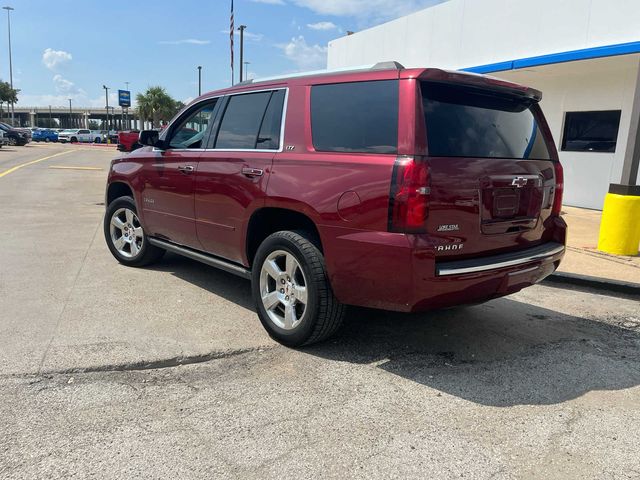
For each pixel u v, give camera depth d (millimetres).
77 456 2670
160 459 2670
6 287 5340
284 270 4199
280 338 4129
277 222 4504
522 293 5879
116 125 111625
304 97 4121
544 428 3102
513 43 12375
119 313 4695
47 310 4699
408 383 3607
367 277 3506
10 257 6578
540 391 3566
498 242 3785
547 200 4227
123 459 2658
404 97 3455
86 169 20375
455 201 3418
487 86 3750
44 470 2549
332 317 3891
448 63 14195
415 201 3268
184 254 5395
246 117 4652
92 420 3006
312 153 3914
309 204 3785
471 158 3555
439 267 3373
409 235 3305
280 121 4262
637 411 3340
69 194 12969
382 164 3404
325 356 3996
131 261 6250
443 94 3611
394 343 4293
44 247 7191
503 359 4066
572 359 4113
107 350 3881
